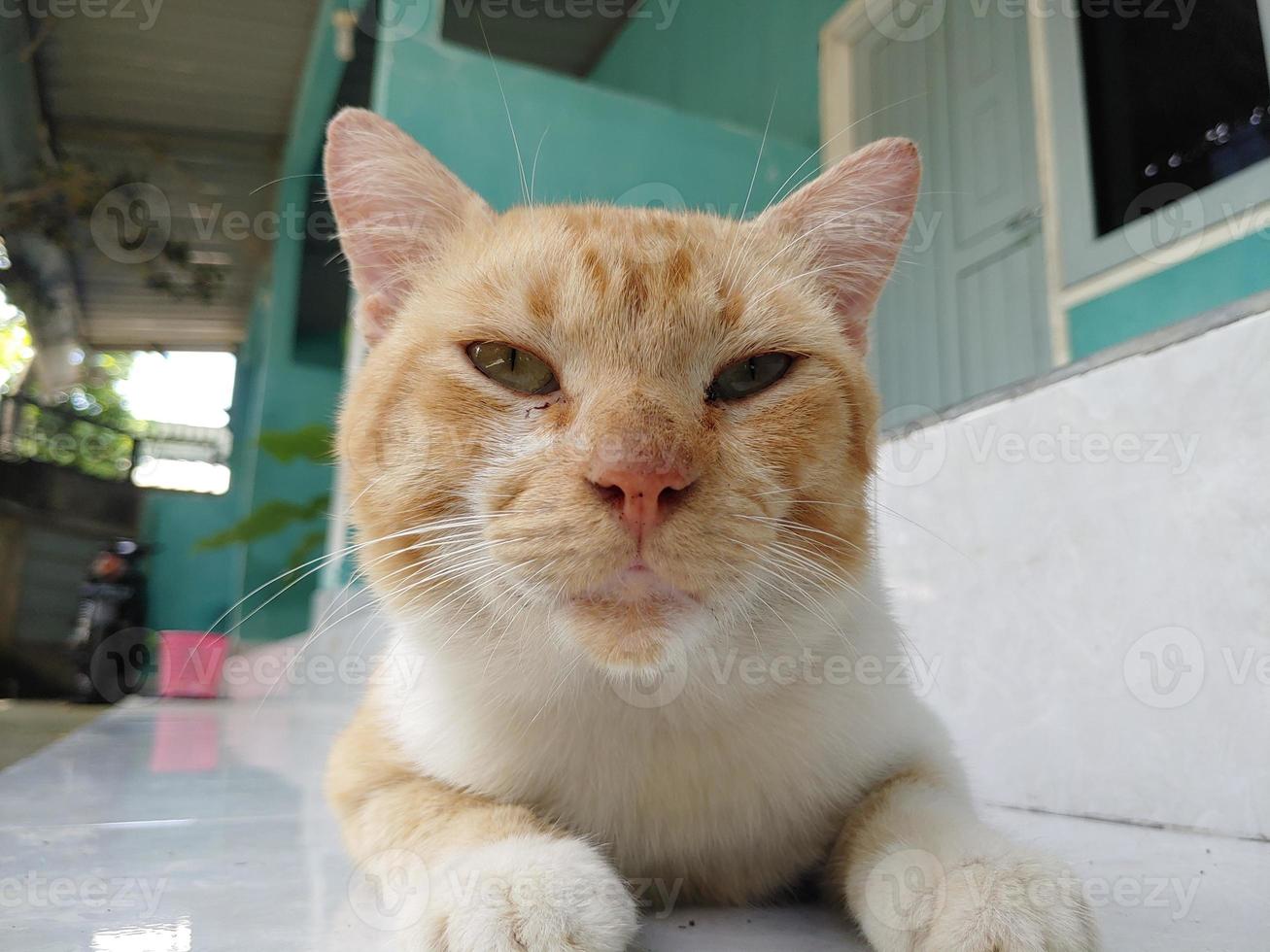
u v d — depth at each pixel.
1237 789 0.24
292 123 0.86
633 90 0.82
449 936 0.14
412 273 0.23
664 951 0.15
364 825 0.19
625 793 0.18
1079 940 0.13
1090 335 0.51
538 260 0.19
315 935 0.15
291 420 0.91
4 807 0.28
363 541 0.21
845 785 0.18
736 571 0.17
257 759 0.41
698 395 0.19
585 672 0.18
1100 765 0.28
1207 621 0.25
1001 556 0.31
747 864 0.18
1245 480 0.24
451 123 0.60
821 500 0.19
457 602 0.19
